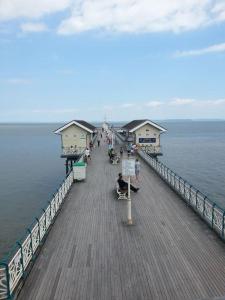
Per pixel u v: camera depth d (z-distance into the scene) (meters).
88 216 16.62
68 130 45.78
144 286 9.86
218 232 13.58
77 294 9.56
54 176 55.41
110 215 16.72
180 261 11.41
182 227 14.73
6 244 25.48
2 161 75.69
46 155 88.06
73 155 45.25
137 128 46.50
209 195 40.78
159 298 9.23
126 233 14.16
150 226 14.95
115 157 34.19
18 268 10.13
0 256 23.09
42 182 50.50
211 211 14.60
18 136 197.00
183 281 10.08
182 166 64.38
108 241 13.33
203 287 9.72
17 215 33.25
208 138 152.88
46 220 14.41
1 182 50.66
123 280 10.24
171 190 21.97
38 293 9.66
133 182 24.59
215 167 62.78
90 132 45.91
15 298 9.30
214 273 10.53
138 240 13.34
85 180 25.55
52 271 10.91
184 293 9.43
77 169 25.00
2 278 9.36
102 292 9.62
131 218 16.02
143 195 20.69
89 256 11.98
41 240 13.20
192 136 170.38
